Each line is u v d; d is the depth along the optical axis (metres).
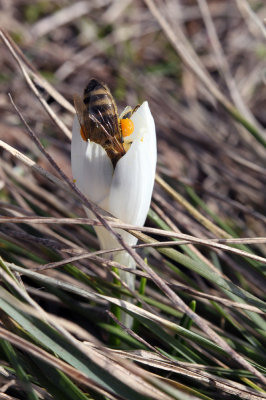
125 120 0.46
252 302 0.48
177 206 0.53
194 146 0.58
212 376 0.47
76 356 0.46
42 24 0.71
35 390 0.46
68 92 0.63
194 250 0.50
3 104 0.58
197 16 0.80
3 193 0.53
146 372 0.47
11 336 0.46
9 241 0.50
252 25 0.73
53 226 0.51
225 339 0.48
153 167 0.47
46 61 0.68
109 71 0.68
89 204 0.47
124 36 0.73
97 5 0.76
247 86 0.70
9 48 0.50
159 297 0.50
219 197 0.52
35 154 0.54
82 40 0.72
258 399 0.47
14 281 0.46
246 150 0.60
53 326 0.46
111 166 0.46
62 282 0.48
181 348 0.48
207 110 0.68
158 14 0.55
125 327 0.47
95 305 0.49
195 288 0.50
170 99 0.67
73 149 0.47
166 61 0.74
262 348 0.48
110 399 0.46
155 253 0.51
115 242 0.48
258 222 0.54
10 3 0.73
